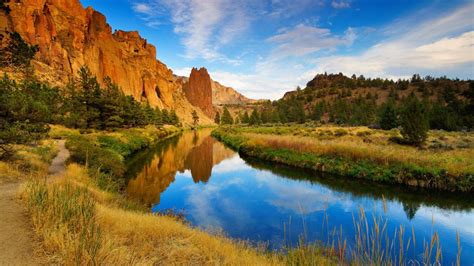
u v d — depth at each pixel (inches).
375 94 5506.9
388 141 1053.8
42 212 191.9
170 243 217.6
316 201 512.7
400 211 445.7
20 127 425.7
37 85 1551.4
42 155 569.3
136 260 160.9
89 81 1418.6
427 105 2573.8
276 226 395.2
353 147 788.6
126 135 1336.1
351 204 488.7
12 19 2792.8
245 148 1170.0
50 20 3442.4
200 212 462.9
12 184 318.7
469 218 412.5
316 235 355.9
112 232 201.9
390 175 613.6
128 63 5364.2
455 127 1637.6
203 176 779.4
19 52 484.4
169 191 608.7
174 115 4456.2
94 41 4471.0
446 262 279.9
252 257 226.7
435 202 487.2
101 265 139.9
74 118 1334.9
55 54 3277.6
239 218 432.1
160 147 1467.8
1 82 428.5
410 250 298.4
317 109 3887.8
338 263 230.4
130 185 631.2
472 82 1526.8
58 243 151.2
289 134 1612.9
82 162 596.4
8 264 130.4
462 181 531.8
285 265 221.9
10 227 176.1
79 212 194.5
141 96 5408.5
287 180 682.8
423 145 917.2
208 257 203.8
